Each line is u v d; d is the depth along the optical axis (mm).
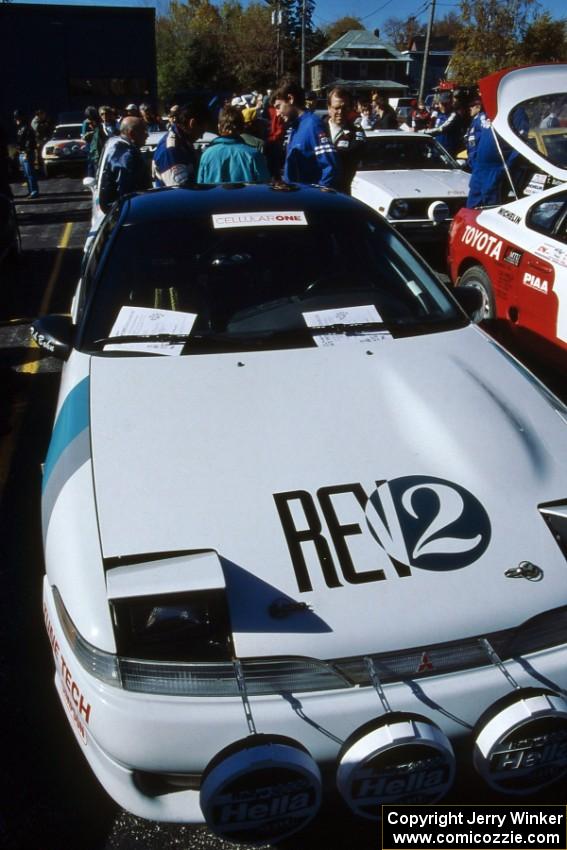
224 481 2039
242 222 3170
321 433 2213
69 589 1863
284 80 6184
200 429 2227
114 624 1764
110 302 2861
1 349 5895
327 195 3496
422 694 1739
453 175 8438
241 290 2916
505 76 5324
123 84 23703
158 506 1973
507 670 1783
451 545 1899
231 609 1765
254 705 1700
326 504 1973
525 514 2002
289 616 1757
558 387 4746
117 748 1728
